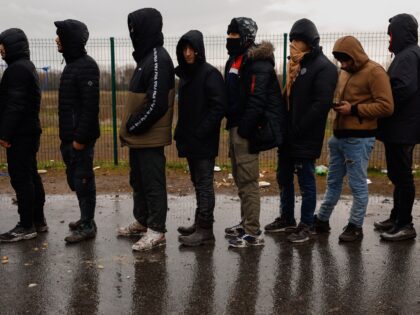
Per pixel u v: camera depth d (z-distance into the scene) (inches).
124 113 170.1
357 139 173.9
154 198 173.6
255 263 161.9
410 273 153.6
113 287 144.6
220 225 203.2
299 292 140.8
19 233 184.9
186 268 158.1
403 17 175.6
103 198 251.1
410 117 173.6
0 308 132.0
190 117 169.6
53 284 146.7
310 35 169.8
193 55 165.2
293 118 174.2
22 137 177.6
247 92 166.2
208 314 128.6
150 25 163.8
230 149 180.9
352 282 147.2
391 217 197.3
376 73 167.0
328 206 189.5
